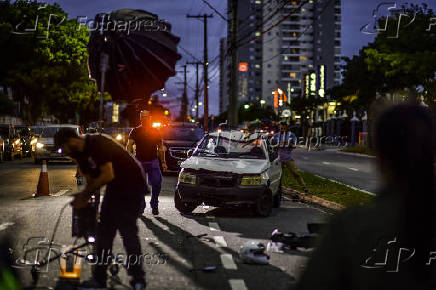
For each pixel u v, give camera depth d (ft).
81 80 186.80
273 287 19.31
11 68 158.40
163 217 35.94
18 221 32.37
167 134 74.90
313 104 237.66
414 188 5.46
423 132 5.50
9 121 192.75
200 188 36.88
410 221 5.42
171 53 20.13
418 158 5.47
